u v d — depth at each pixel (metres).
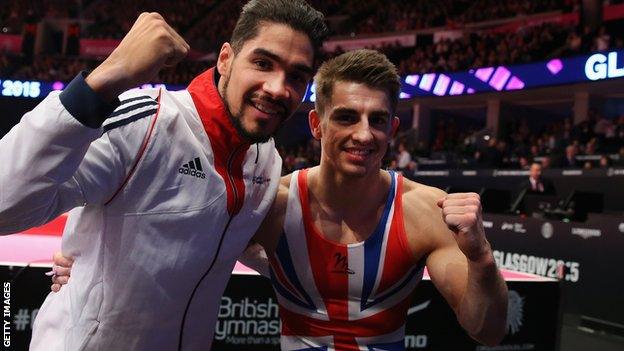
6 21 23.86
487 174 10.52
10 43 22.89
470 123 19.38
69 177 1.13
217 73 1.48
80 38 22.62
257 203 1.56
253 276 2.48
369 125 1.60
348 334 1.76
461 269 1.60
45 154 1.07
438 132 17.23
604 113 15.03
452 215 1.42
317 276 1.75
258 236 1.80
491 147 12.09
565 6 16.39
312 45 1.36
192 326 1.51
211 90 1.40
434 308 2.61
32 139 1.07
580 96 14.97
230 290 2.46
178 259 1.37
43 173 1.08
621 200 8.20
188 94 1.43
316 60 1.39
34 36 22.84
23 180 1.07
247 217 1.51
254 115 1.34
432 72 17.00
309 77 1.39
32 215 1.13
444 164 12.82
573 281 5.46
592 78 13.16
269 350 2.50
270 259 1.83
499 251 6.78
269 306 2.50
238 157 1.44
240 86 1.34
